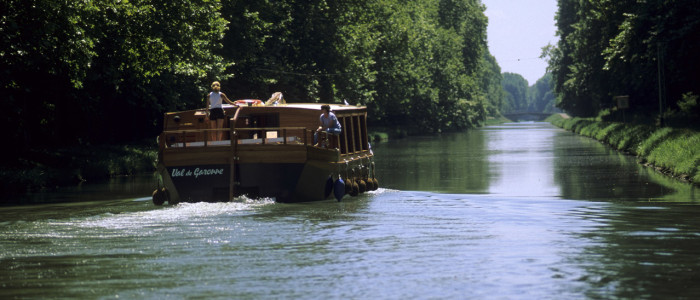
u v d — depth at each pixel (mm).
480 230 17562
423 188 28844
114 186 33000
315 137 24203
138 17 40062
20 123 42719
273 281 12453
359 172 28047
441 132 130750
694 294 11281
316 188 23375
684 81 54156
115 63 40500
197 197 22891
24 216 20344
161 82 46969
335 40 75062
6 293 11781
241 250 15148
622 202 23109
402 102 101000
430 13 130625
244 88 62219
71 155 44938
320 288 11945
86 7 33656
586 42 89750
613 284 11969
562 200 23938
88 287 12141
